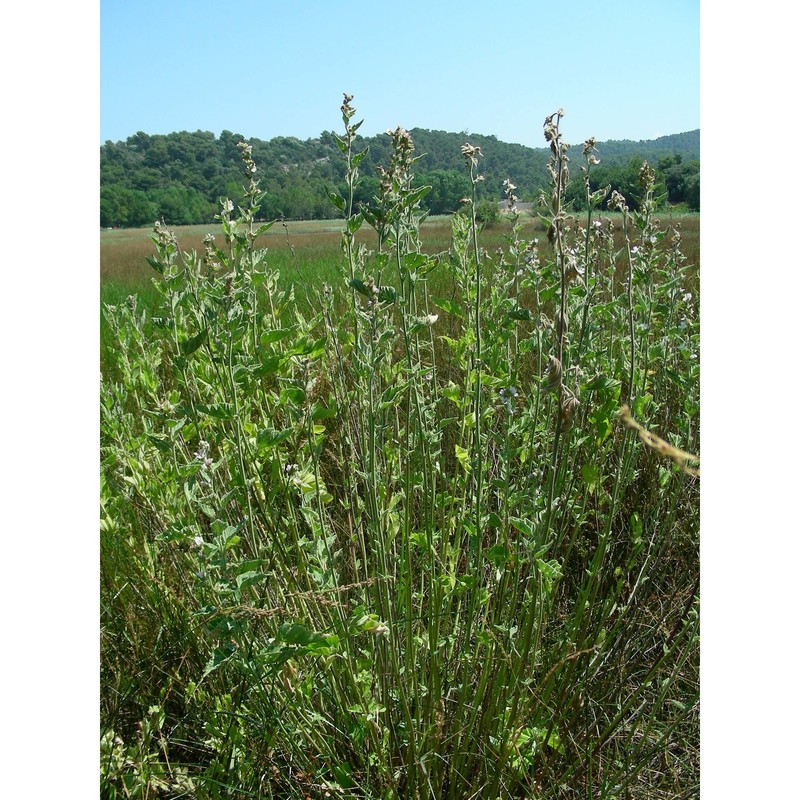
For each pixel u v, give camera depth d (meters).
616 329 2.72
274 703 1.88
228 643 1.56
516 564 1.88
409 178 1.83
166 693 2.03
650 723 1.96
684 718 2.17
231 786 1.76
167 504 1.95
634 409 2.06
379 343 1.94
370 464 1.88
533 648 1.93
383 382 2.45
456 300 3.48
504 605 2.12
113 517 2.12
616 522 2.87
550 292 1.96
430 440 2.13
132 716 2.14
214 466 1.71
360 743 1.82
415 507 2.67
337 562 2.32
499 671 1.91
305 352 1.81
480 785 1.95
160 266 1.92
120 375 2.67
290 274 6.54
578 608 2.15
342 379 2.16
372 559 2.13
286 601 1.87
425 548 2.04
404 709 1.79
